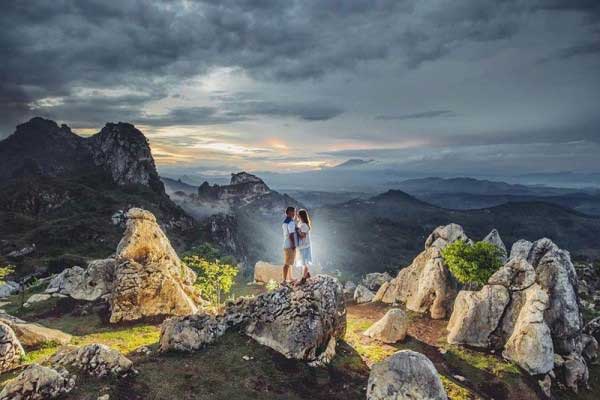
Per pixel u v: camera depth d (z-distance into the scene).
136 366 23.19
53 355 22.45
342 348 29.55
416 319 41.19
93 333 33.06
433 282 42.81
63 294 45.53
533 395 28.28
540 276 35.53
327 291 29.34
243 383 22.64
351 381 24.98
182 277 45.09
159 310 37.94
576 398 29.83
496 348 33.72
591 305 53.22
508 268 36.72
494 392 28.22
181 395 20.69
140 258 41.41
